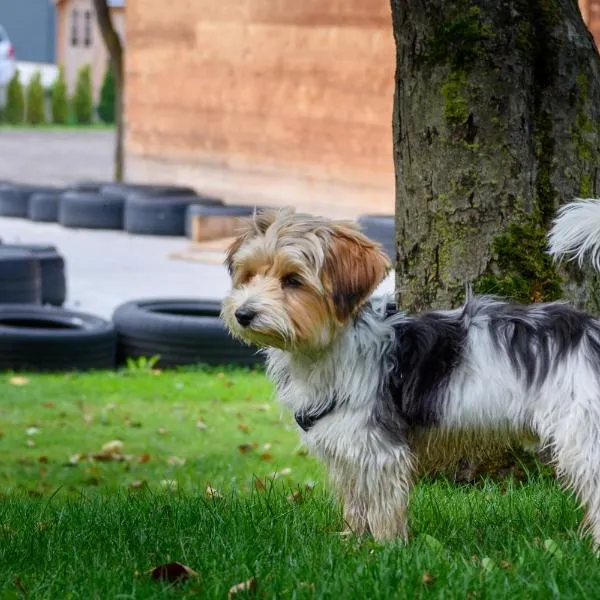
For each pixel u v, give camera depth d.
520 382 6.82
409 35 8.90
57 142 56.03
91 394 15.04
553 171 8.85
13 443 12.73
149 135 34.62
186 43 32.88
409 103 8.97
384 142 26.69
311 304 6.89
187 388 15.41
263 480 10.60
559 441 6.71
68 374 16.12
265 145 30.31
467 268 8.83
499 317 7.03
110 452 12.29
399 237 9.16
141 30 34.66
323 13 28.17
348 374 6.97
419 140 8.93
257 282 6.99
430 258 8.95
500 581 6.11
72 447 12.62
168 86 33.75
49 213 30.33
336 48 27.88
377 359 7.02
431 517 7.72
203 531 7.46
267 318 6.82
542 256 8.79
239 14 30.86
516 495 8.12
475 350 6.94
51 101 67.81
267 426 13.60
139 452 12.41
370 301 7.21
